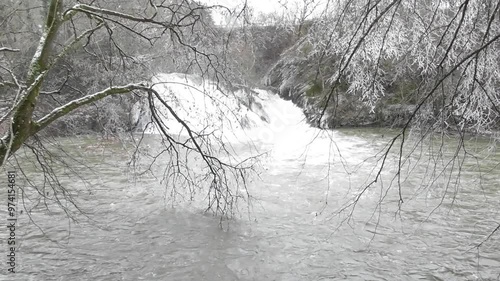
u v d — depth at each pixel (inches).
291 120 887.7
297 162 528.7
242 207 355.9
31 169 463.5
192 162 519.2
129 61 312.5
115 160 509.4
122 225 314.2
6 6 270.1
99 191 397.4
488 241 279.7
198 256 262.4
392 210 340.5
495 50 147.3
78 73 378.0
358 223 315.6
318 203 365.1
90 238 290.0
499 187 384.5
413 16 166.6
